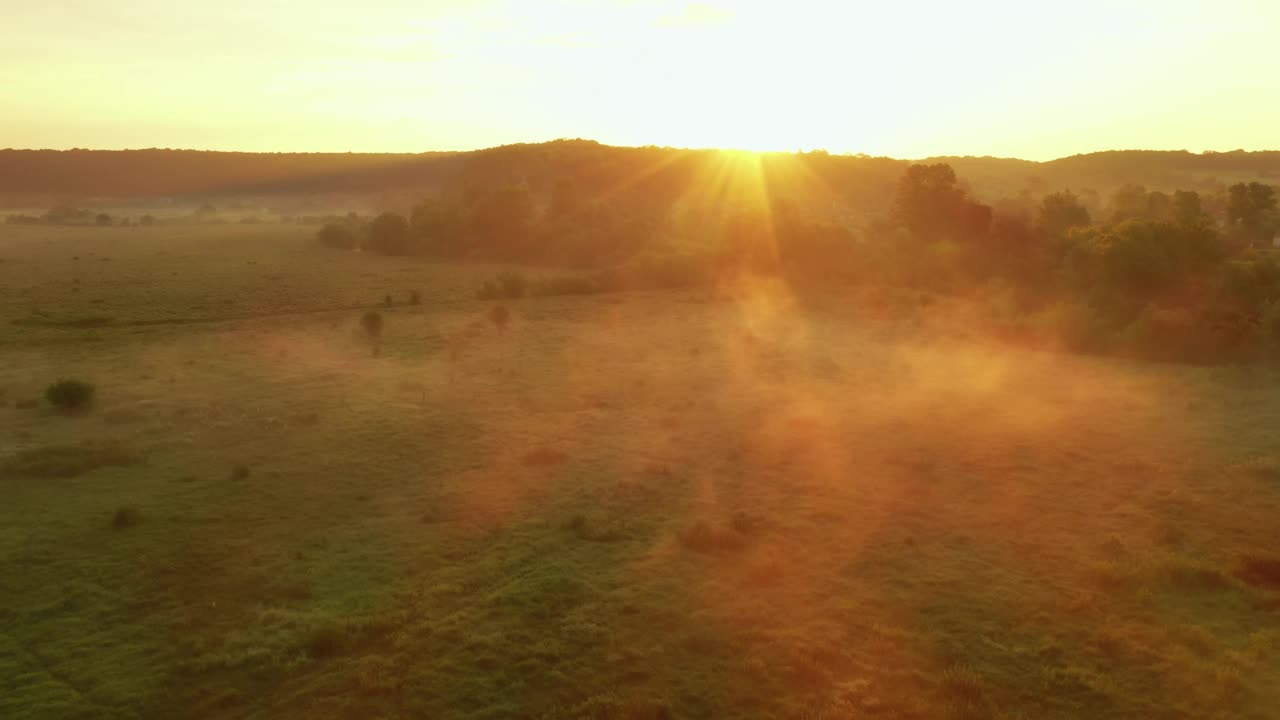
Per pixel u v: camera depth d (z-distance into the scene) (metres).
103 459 31.17
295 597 20.84
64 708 16.16
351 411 38.66
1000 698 16.39
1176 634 18.61
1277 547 23.39
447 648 18.22
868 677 17.05
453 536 24.67
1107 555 22.94
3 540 24.23
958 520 25.69
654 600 20.36
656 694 16.44
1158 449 32.38
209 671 17.52
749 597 20.61
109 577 21.95
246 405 39.50
